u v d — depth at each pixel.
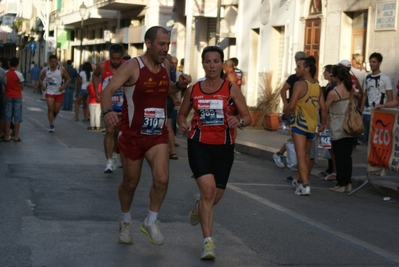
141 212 9.48
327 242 8.31
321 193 12.08
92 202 10.02
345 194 12.18
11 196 10.23
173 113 16.45
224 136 7.50
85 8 48.06
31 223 8.53
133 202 10.16
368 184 12.73
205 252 7.20
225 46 31.83
